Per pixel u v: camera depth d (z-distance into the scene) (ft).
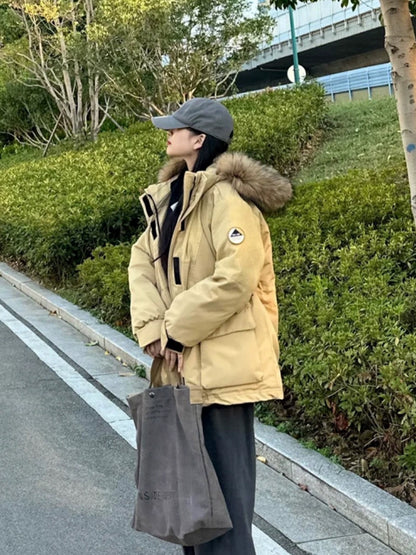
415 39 13.80
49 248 30.27
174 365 8.57
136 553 11.10
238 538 8.36
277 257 21.38
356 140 40.19
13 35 68.69
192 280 8.64
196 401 8.34
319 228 22.57
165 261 8.93
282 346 16.37
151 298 8.89
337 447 13.64
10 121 75.15
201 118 8.93
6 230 36.83
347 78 94.99
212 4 54.44
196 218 8.68
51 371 20.56
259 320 8.61
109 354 22.12
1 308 29.09
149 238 9.39
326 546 11.00
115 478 13.74
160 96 56.18
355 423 13.53
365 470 12.73
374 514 11.18
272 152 36.06
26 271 35.58
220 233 8.36
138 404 8.52
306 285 18.71
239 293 8.21
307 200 25.29
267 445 13.97
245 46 56.90
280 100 46.57
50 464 14.39
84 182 37.35
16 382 19.63
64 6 58.75
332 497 12.15
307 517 11.90
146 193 9.41
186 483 8.11
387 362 13.50
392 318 15.58
